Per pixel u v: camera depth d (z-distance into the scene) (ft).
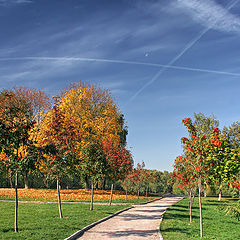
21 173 37.88
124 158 87.25
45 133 51.49
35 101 122.42
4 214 50.85
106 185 194.49
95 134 116.47
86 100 122.31
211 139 41.45
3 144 36.99
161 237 37.55
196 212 71.87
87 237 37.52
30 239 33.01
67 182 180.34
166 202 106.83
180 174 51.34
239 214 42.32
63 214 54.19
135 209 74.59
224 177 94.53
